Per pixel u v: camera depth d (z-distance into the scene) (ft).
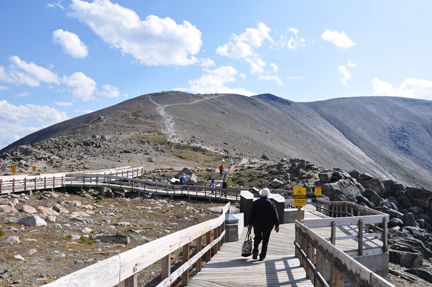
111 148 236.02
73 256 27.63
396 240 53.11
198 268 20.67
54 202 65.77
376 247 29.27
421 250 50.96
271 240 32.27
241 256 24.64
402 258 43.93
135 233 39.70
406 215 70.33
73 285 6.72
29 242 31.27
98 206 65.92
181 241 15.58
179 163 207.00
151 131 384.88
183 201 84.94
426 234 61.62
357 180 93.81
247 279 18.83
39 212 49.21
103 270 8.04
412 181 655.35
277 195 45.21
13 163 153.99
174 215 58.80
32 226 39.04
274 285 17.72
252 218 23.25
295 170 116.26
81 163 172.14
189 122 510.58
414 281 36.45
